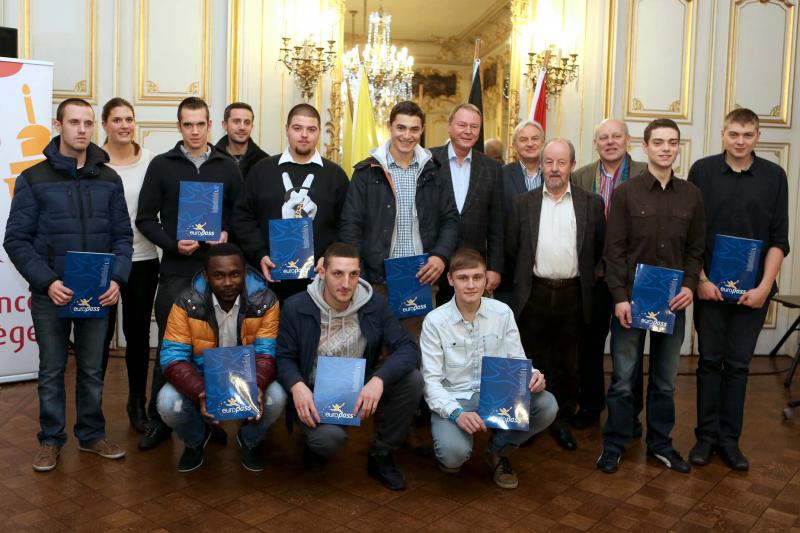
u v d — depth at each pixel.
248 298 2.63
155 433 2.88
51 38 4.49
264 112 4.61
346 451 2.94
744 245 2.71
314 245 2.96
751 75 4.88
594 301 3.19
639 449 3.01
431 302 2.83
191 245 2.83
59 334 2.64
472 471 2.74
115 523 2.20
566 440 3.02
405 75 7.12
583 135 4.84
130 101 4.58
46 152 2.57
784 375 4.47
